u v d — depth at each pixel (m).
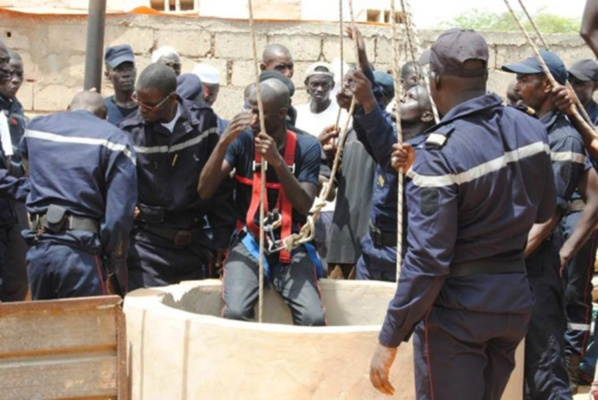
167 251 5.84
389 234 5.58
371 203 6.22
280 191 5.34
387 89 6.81
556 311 5.00
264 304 5.35
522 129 3.82
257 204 5.29
